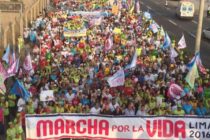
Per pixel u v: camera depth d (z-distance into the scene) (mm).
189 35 47750
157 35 37344
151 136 19391
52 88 23406
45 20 41094
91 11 47906
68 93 22641
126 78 25125
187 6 56906
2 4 40875
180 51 33625
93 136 19438
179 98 22625
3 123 21312
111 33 36969
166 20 56281
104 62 28562
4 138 21141
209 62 37688
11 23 38469
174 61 29734
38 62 28766
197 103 21891
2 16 40594
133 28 39625
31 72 25656
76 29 35469
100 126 19375
